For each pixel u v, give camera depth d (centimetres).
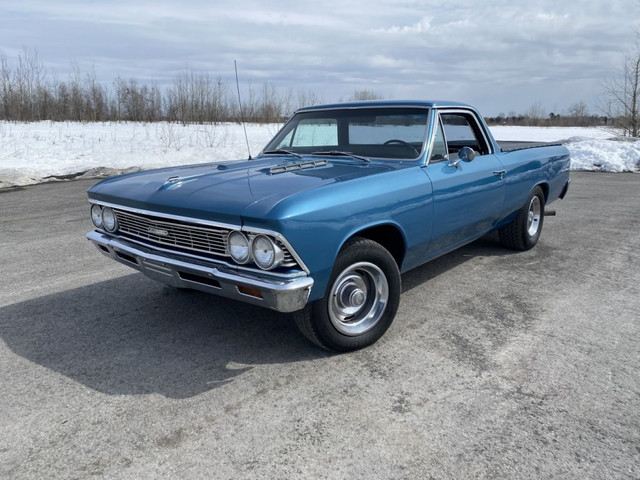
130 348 350
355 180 325
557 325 384
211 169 392
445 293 455
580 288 466
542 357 333
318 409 276
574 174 1391
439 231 402
